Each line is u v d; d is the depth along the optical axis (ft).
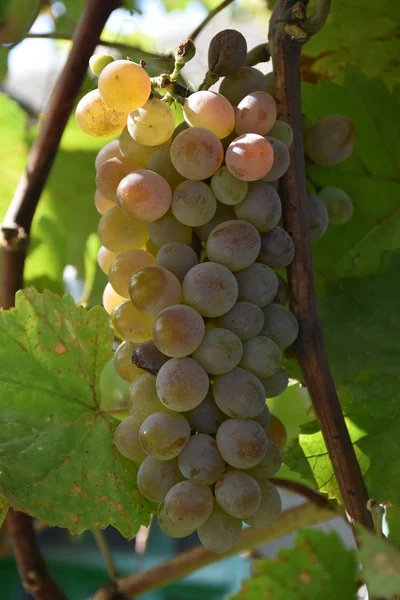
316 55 1.86
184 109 1.44
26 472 1.50
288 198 1.52
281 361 1.43
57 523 1.48
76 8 2.38
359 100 1.75
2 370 1.55
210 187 1.45
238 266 1.41
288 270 1.52
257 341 1.42
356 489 1.47
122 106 1.40
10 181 2.20
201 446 1.38
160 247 1.48
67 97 1.81
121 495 1.52
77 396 1.57
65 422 1.55
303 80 1.86
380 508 1.39
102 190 1.50
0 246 2.00
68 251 2.18
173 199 1.44
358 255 1.74
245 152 1.39
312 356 1.51
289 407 2.02
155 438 1.38
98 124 1.47
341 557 1.82
